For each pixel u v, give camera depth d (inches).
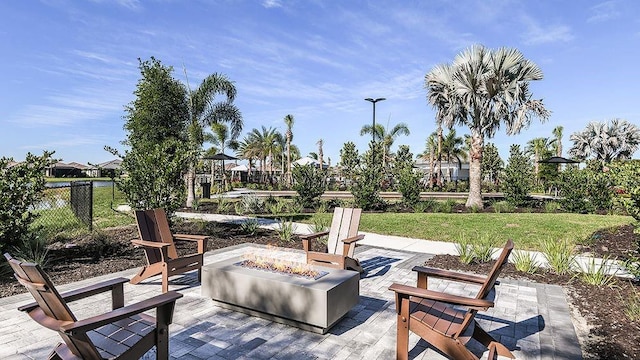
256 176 1876.2
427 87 707.4
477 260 289.4
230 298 173.3
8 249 246.7
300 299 153.9
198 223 428.1
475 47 628.7
